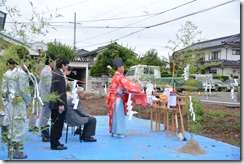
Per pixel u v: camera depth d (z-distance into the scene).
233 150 4.77
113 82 5.82
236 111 8.41
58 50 24.69
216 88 13.25
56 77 4.49
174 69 5.75
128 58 25.39
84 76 21.72
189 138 5.66
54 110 4.57
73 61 21.17
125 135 5.94
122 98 5.78
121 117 5.74
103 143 5.18
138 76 13.70
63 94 4.51
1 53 3.47
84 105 12.04
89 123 5.28
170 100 5.49
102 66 27.53
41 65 3.83
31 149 4.67
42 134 5.17
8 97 3.79
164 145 5.05
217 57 31.19
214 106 10.06
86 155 4.34
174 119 6.20
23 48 3.54
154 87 7.42
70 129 6.67
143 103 5.80
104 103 12.37
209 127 6.79
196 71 5.34
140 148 4.82
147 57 21.89
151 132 6.29
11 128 3.72
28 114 4.18
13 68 3.86
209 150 4.76
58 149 4.64
